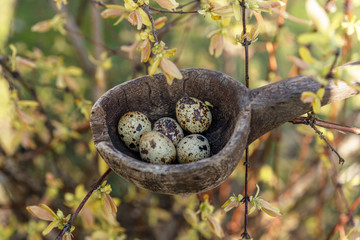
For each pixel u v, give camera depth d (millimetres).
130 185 1016
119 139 664
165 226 983
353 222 733
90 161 945
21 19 1176
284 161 1141
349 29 649
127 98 659
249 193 869
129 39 927
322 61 547
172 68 604
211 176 585
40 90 1025
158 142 646
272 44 801
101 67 824
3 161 848
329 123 618
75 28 953
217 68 982
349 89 604
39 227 845
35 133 906
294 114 612
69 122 902
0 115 897
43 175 982
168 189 590
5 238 896
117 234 822
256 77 941
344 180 808
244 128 594
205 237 809
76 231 890
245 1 620
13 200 948
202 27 997
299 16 1086
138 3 620
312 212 941
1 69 772
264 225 898
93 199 721
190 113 663
